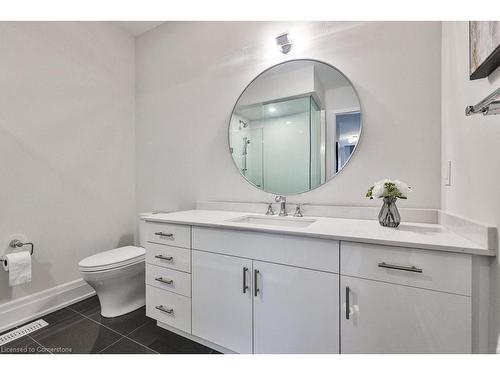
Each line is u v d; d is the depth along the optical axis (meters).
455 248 0.77
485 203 0.77
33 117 1.66
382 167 1.35
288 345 1.06
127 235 2.32
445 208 1.15
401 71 1.30
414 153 1.27
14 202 1.57
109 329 1.50
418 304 0.83
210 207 1.90
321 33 1.51
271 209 1.59
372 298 0.89
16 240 1.57
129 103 2.35
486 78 0.75
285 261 1.06
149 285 1.50
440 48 1.21
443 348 0.79
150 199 2.31
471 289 0.76
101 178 2.10
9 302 1.54
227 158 1.87
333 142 1.48
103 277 1.53
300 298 1.03
